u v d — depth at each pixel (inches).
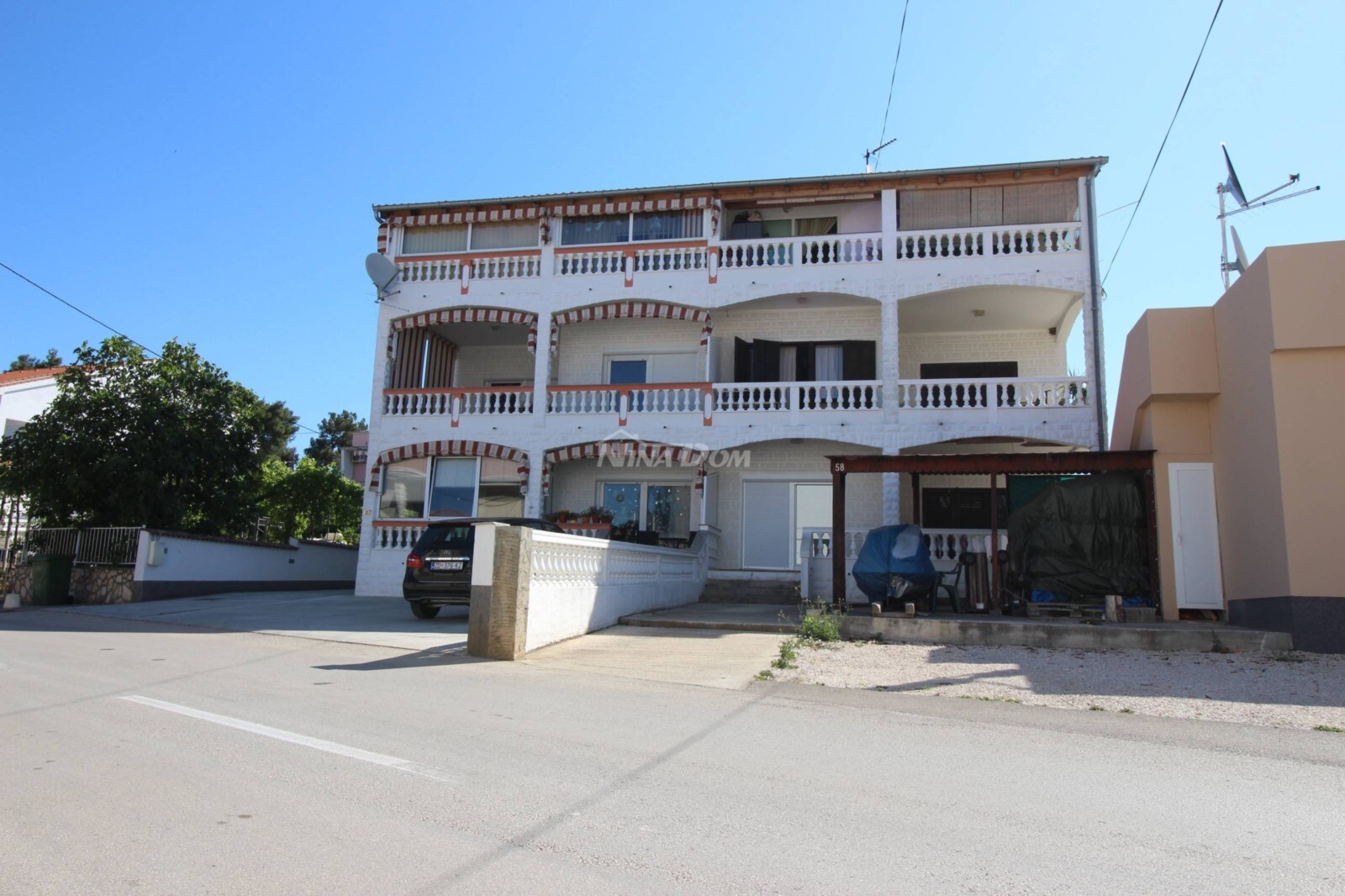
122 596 834.8
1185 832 192.2
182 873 156.9
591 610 538.3
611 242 909.2
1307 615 485.1
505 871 160.2
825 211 896.9
